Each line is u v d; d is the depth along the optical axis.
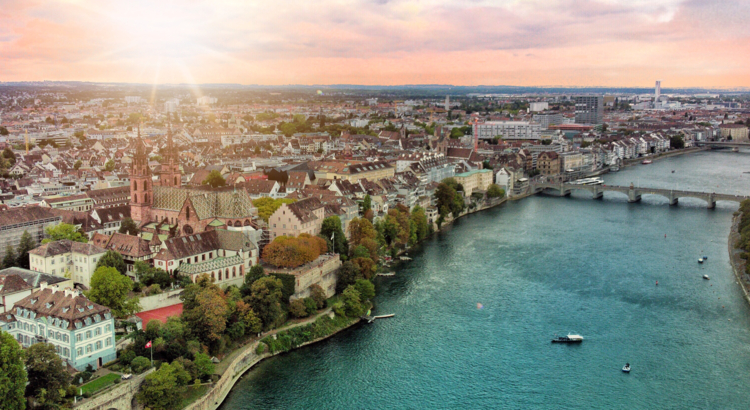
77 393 193.38
